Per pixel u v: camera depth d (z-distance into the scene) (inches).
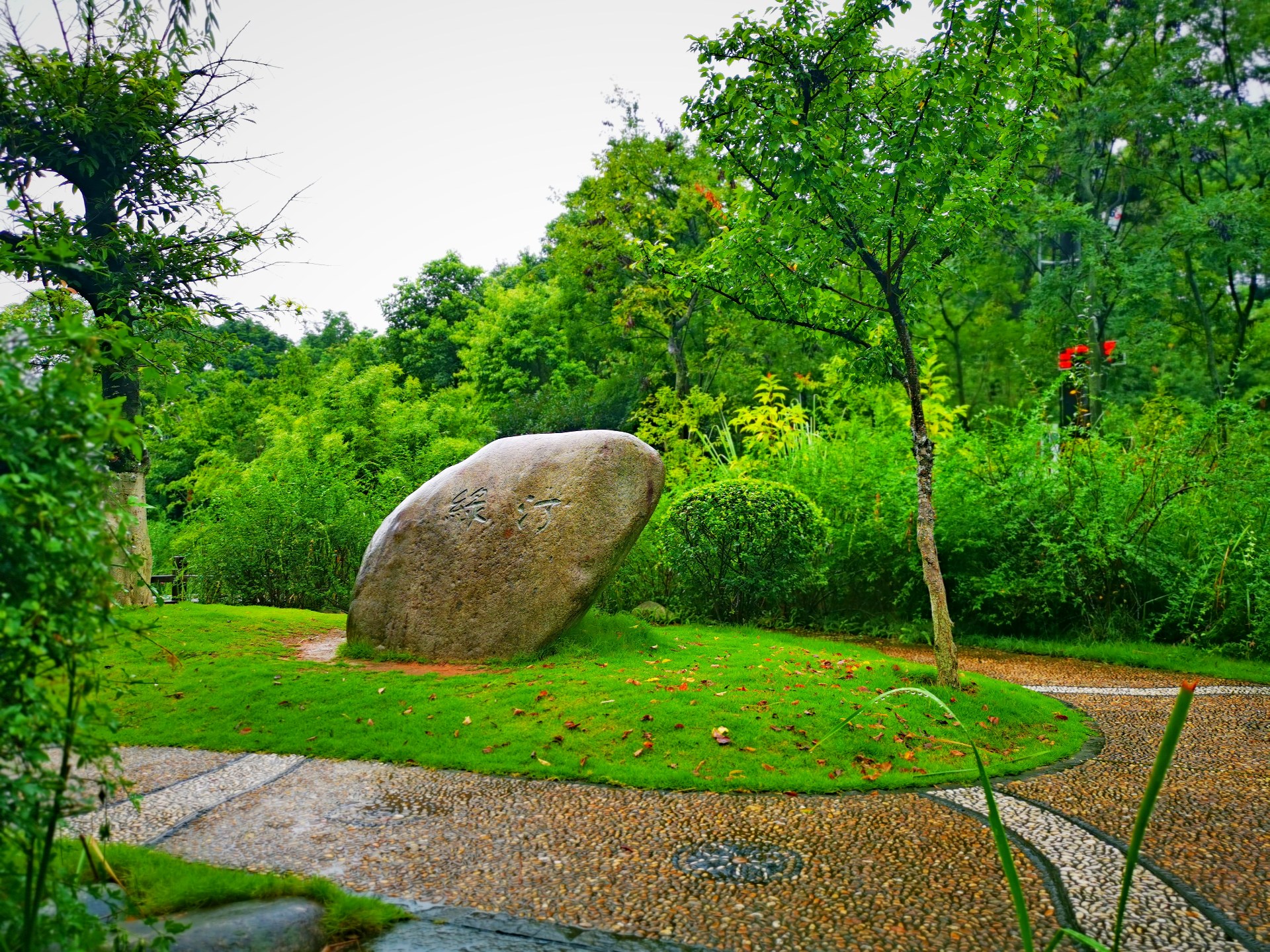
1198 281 780.0
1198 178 759.7
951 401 889.5
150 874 114.0
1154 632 318.3
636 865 126.2
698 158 733.3
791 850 131.3
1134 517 340.2
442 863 127.2
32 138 287.6
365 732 192.7
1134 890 117.0
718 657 253.6
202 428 835.4
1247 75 718.5
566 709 198.2
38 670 94.3
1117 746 191.6
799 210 200.8
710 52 199.6
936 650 215.3
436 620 260.2
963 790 159.2
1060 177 719.1
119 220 314.8
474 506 268.1
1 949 75.6
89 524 75.9
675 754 174.1
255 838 136.7
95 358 83.9
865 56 199.5
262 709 208.4
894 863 126.3
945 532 343.6
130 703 215.6
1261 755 183.2
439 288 1422.2
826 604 372.5
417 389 856.9
